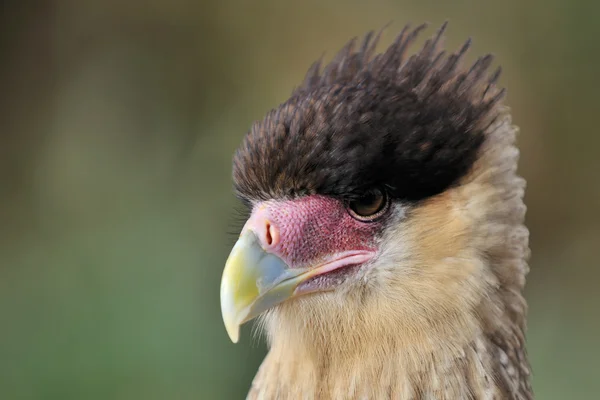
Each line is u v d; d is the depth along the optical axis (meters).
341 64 5.62
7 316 11.48
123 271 11.81
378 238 5.16
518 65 15.90
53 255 12.48
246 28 16.38
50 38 16.33
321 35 16.27
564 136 15.88
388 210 5.12
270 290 5.19
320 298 5.27
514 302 5.25
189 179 13.95
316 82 5.59
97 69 16.19
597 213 15.73
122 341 10.98
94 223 13.16
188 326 11.09
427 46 5.49
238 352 10.78
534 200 15.97
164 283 11.59
